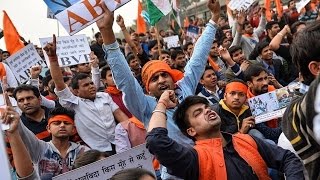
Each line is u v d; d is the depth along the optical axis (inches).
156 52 326.6
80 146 157.6
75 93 200.2
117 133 170.1
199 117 105.6
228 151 103.6
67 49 255.3
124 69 129.2
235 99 156.3
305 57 60.6
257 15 496.7
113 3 126.9
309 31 60.6
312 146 56.8
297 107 59.1
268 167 106.4
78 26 127.1
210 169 98.9
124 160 123.1
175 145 99.0
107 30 127.4
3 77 255.6
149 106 134.3
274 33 368.2
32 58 255.9
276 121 166.4
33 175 117.4
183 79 145.7
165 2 267.0
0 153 52.4
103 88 260.4
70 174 117.8
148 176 84.5
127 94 130.6
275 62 271.4
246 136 106.9
